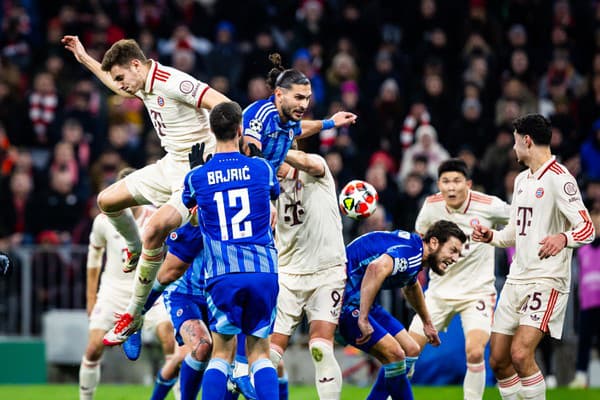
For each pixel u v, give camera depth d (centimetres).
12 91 5644
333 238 3005
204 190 2650
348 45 6038
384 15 6488
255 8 6341
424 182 5009
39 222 5034
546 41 6488
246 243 2633
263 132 2789
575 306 4825
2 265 2814
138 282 2891
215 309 2652
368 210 3067
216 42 6203
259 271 2633
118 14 6141
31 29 6197
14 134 5556
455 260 3002
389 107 5791
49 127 5600
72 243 4922
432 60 5950
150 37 5894
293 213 2988
